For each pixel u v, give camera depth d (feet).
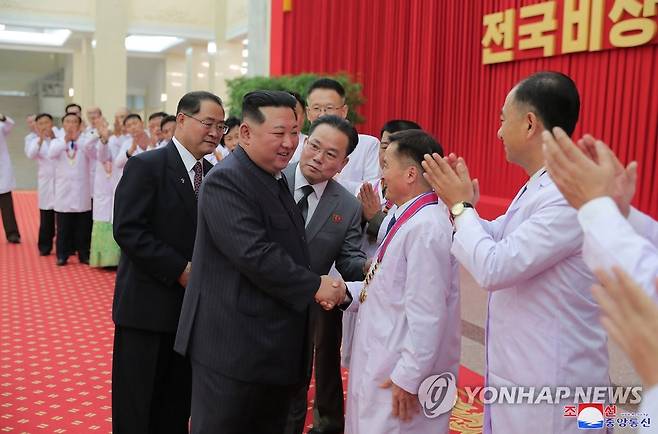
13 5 45.06
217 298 6.56
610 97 17.13
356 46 28.68
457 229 5.71
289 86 21.94
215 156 15.43
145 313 7.95
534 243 5.26
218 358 6.51
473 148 22.75
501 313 5.83
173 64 60.59
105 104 46.83
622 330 2.75
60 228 22.93
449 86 23.89
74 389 11.61
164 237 7.99
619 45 16.53
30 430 9.84
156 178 7.89
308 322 6.91
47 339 14.58
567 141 3.46
